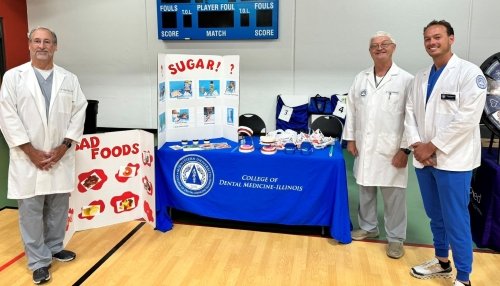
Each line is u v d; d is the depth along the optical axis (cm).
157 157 314
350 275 249
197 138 340
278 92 604
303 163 289
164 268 258
